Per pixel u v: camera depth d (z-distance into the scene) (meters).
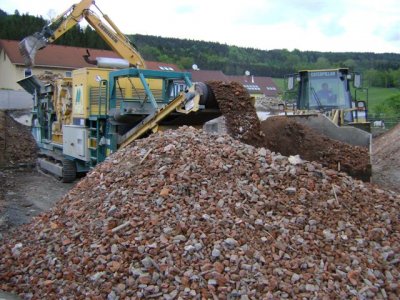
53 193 10.71
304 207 5.27
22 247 5.76
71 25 13.12
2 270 5.45
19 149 16.31
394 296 4.39
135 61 13.26
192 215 5.01
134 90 10.59
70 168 11.92
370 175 8.12
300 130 8.48
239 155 5.90
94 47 43.03
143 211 5.23
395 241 5.13
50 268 5.10
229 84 8.04
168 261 4.54
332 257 4.71
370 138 8.96
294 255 4.65
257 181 5.52
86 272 4.79
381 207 5.65
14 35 42.91
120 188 5.79
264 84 51.69
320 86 12.31
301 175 5.74
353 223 5.23
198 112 8.25
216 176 5.55
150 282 4.41
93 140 11.11
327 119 9.21
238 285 4.25
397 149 14.45
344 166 8.05
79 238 5.30
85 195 6.19
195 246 4.61
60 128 13.12
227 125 7.77
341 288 4.34
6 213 8.56
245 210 5.08
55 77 14.74
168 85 10.58
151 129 9.20
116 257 4.76
